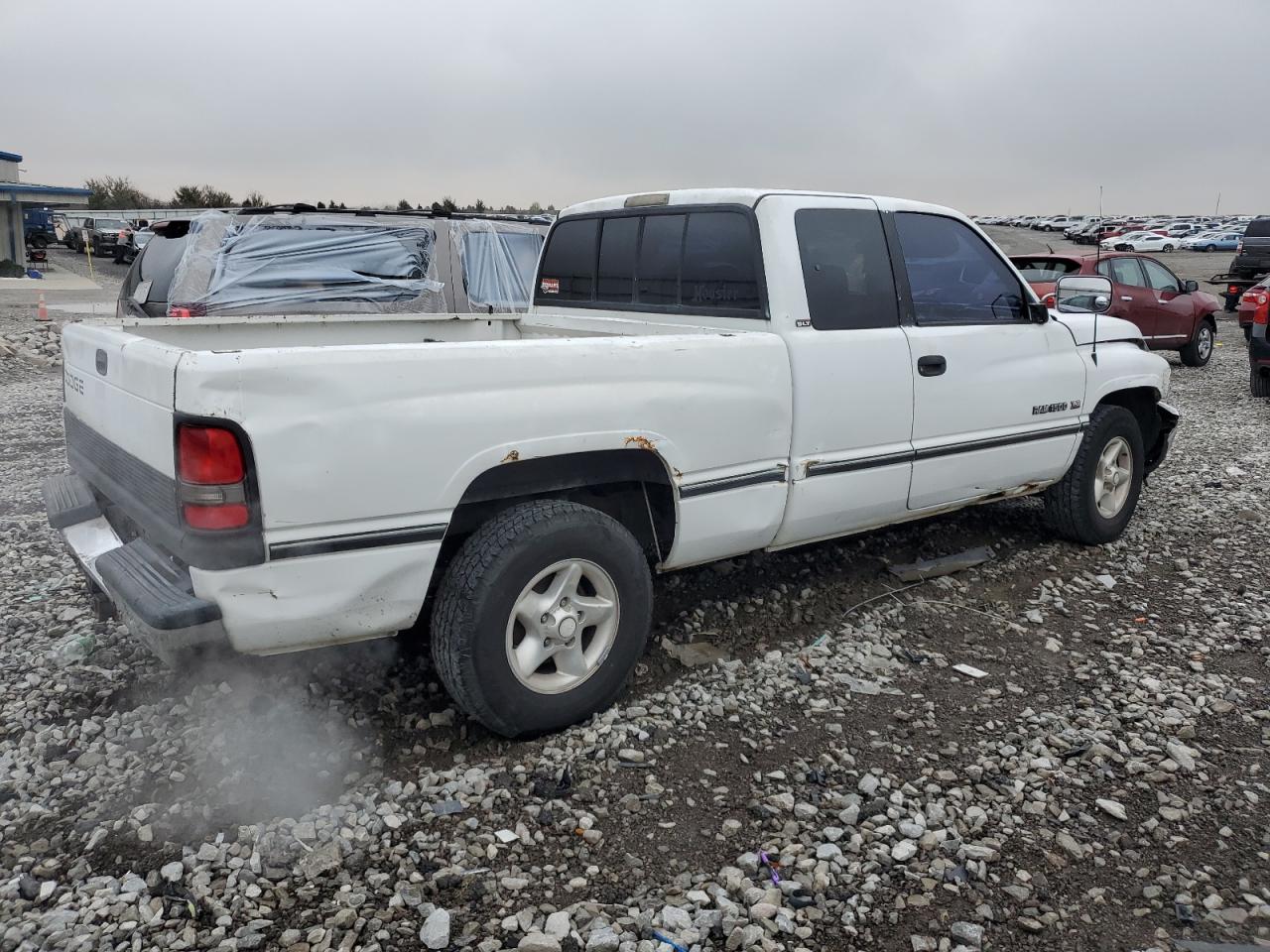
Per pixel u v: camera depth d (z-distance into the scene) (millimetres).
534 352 3225
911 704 3768
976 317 4785
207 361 2668
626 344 3447
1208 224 63750
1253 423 9719
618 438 3424
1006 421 4867
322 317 4902
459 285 8188
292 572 2861
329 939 2467
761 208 4035
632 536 3535
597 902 2631
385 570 3016
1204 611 4703
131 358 3066
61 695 3713
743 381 3775
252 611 2834
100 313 19734
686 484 3662
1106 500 5629
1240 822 3023
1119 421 5508
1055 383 5078
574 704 3441
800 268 4035
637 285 4691
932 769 3307
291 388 2770
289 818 2939
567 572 3357
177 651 2855
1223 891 2715
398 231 7973
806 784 3203
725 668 3996
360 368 2877
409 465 2984
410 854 2807
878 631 4422
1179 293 13922
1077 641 4379
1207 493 6875
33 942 2438
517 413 3178
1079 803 3123
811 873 2762
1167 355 16000
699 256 4332
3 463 7727
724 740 3471
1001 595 4906
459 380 3062
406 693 3766
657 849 2867
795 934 2533
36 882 2668
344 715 3596
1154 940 2523
